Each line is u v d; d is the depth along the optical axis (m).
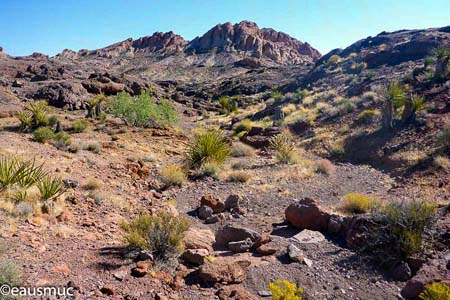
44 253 5.23
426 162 13.85
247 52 155.38
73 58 165.88
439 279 4.96
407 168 14.09
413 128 18.06
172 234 5.91
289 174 13.90
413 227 6.37
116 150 16.70
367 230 6.69
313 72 53.75
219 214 9.00
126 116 27.53
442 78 24.02
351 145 19.00
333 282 5.52
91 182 9.84
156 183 11.85
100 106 31.75
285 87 57.22
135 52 173.88
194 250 5.89
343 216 8.38
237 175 12.93
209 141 15.12
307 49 185.62
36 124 21.94
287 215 8.22
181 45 174.25
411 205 6.66
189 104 58.34
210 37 170.12
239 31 167.62
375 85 30.39
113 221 7.60
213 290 4.97
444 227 6.73
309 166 15.45
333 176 14.25
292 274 5.63
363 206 9.06
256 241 6.65
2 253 4.85
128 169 12.98
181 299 4.62
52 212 7.20
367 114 21.81
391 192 11.50
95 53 173.50
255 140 21.53
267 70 92.44
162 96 56.66
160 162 15.81
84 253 5.50
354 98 27.56
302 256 6.14
